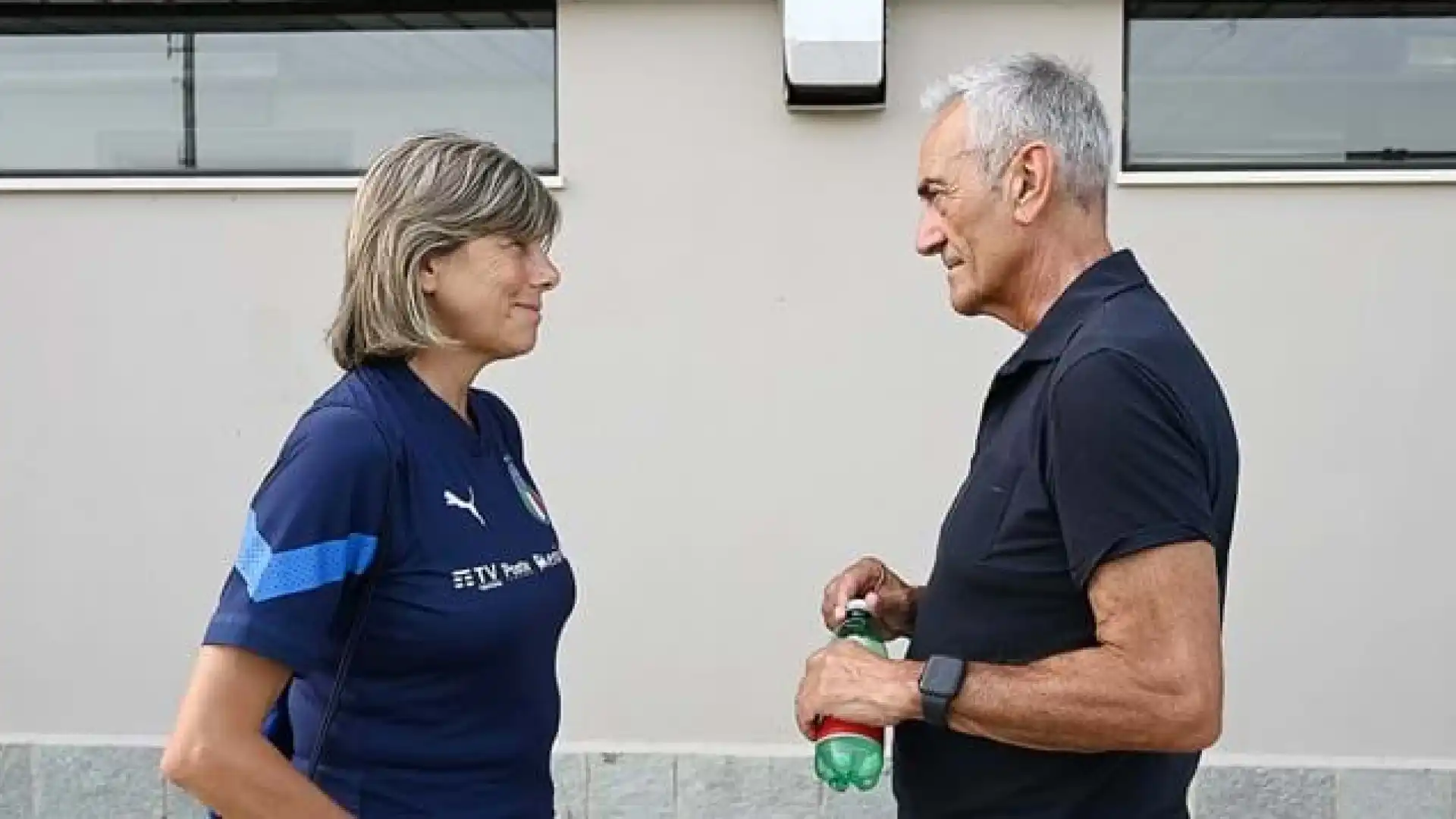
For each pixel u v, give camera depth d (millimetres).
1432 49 4238
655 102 4262
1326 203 4168
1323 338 4191
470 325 2082
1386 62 4258
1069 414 1902
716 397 4293
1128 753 2010
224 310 4367
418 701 1985
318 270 4352
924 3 4184
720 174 4258
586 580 4336
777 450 4289
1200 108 4297
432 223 2027
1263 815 4230
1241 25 4281
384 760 1978
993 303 2170
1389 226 4168
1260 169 4258
